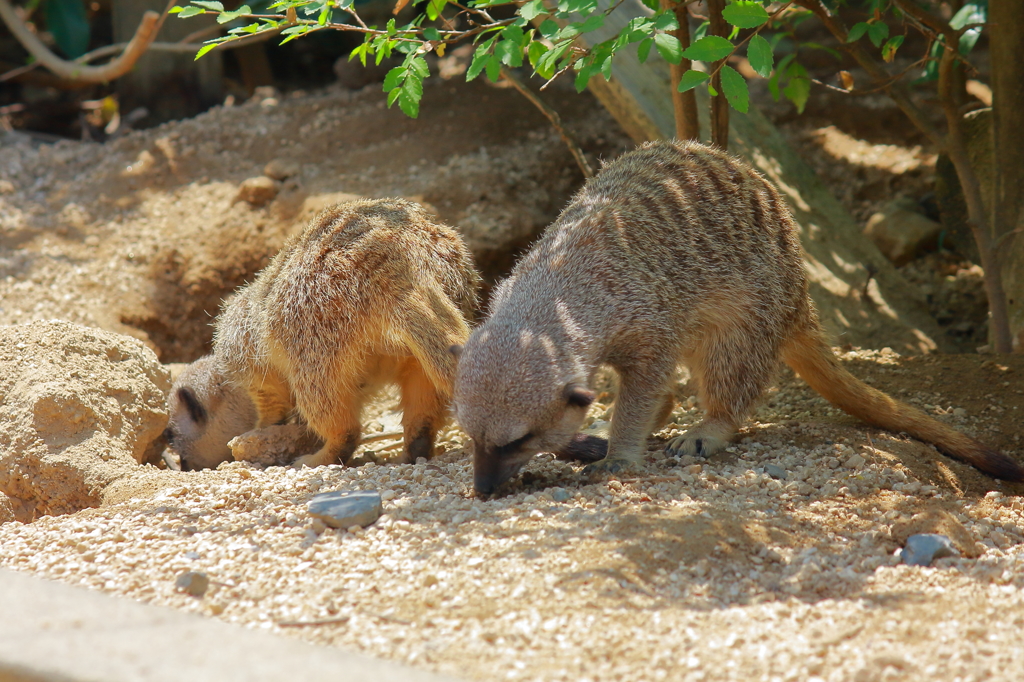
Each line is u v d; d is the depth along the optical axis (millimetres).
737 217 8461
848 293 11930
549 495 6930
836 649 4371
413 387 9148
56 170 16156
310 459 9203
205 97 18000
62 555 5859
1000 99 10641
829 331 11297
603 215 7992
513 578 5203
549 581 5145
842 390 9008
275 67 21156
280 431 9750
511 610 4805
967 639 4445
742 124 13719
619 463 7801
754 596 5203
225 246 14039
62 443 8195
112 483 7984
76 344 8938
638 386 7977
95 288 13477
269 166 14898
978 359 10008
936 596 5086
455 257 9414
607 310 7582
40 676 3641
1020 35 10297
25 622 4059
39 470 8016
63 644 3828
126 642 3857
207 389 10422
